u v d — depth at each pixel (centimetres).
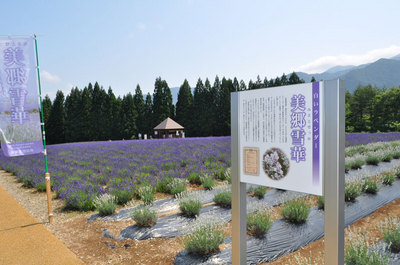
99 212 617
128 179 890
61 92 5572
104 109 5684
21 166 1337
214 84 5884
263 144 298
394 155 1203
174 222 534
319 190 249
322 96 242
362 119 5562
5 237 502
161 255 409
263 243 430
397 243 380
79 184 830
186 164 1165
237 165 332
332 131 236
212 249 410
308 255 391
